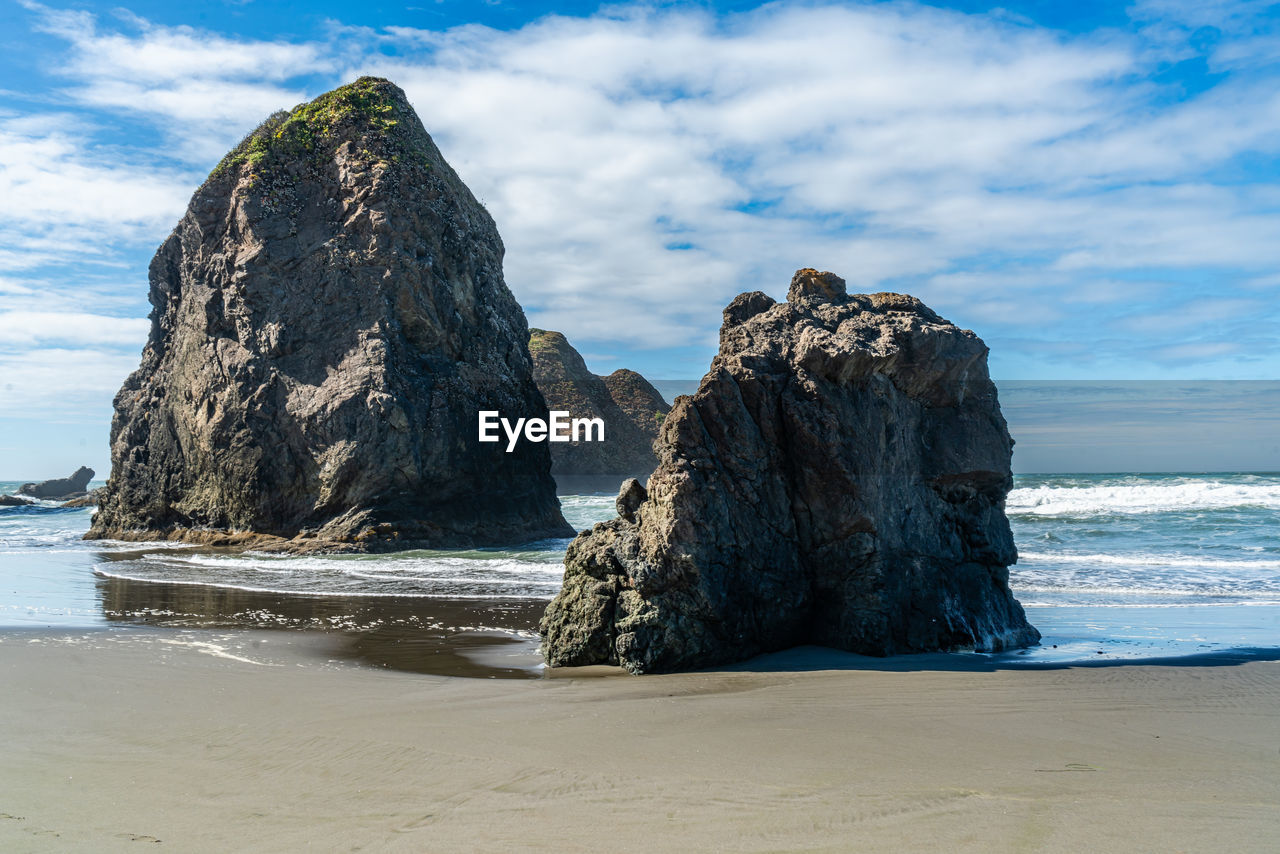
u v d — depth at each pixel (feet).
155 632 42.22
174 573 72.49
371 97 116.37
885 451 34.47
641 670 31.42
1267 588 55.36
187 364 113.91
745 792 17.10
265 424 103.35
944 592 35.24
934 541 36.24
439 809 16.40
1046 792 17.01
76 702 26.81
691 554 31.45
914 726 22.66
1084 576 61.11
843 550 33.83
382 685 30.09
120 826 15.71
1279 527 92.94
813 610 35.04
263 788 17.94
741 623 32.58
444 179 116.47
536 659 35.83
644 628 31.78
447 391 103.55
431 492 100.58
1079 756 19.81
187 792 17.74
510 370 118.21
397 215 105.09
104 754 20.81
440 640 41.22
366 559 85.30
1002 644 35.55
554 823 15.48
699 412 33.53
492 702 26.71
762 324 37.04
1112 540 86.38
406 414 98.17
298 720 24.34
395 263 103.40
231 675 31.63
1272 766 19.01
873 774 18.34
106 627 43.96
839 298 38.81
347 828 15.44
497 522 105.50
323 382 101.91
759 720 23.41
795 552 34.45
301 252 106.01
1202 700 25.55
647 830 15.06
